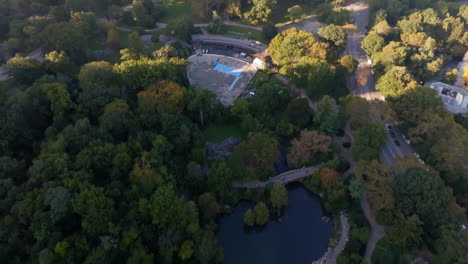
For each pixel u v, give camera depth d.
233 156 190.75
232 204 181.12
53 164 154.00
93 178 158.88
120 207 150.00
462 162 180.00
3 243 135.00
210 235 156.88
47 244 135.00
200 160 190.75
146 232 145.88
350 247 159.62
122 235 140.50
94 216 137.75
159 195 149.50
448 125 195.88
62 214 140.25
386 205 161.12
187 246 144.50
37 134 184.62
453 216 154.62
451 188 173.62
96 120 198.12
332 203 176.00
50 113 193.25
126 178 165.25
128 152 169.88
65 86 193.75
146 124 193.38
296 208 184.50
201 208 165.50
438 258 144.75
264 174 187.62
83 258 135.25
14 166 157.88
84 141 169.62
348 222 171.38
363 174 189.50
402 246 156.00
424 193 155.62
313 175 184.50
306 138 194.12
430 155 190.75
